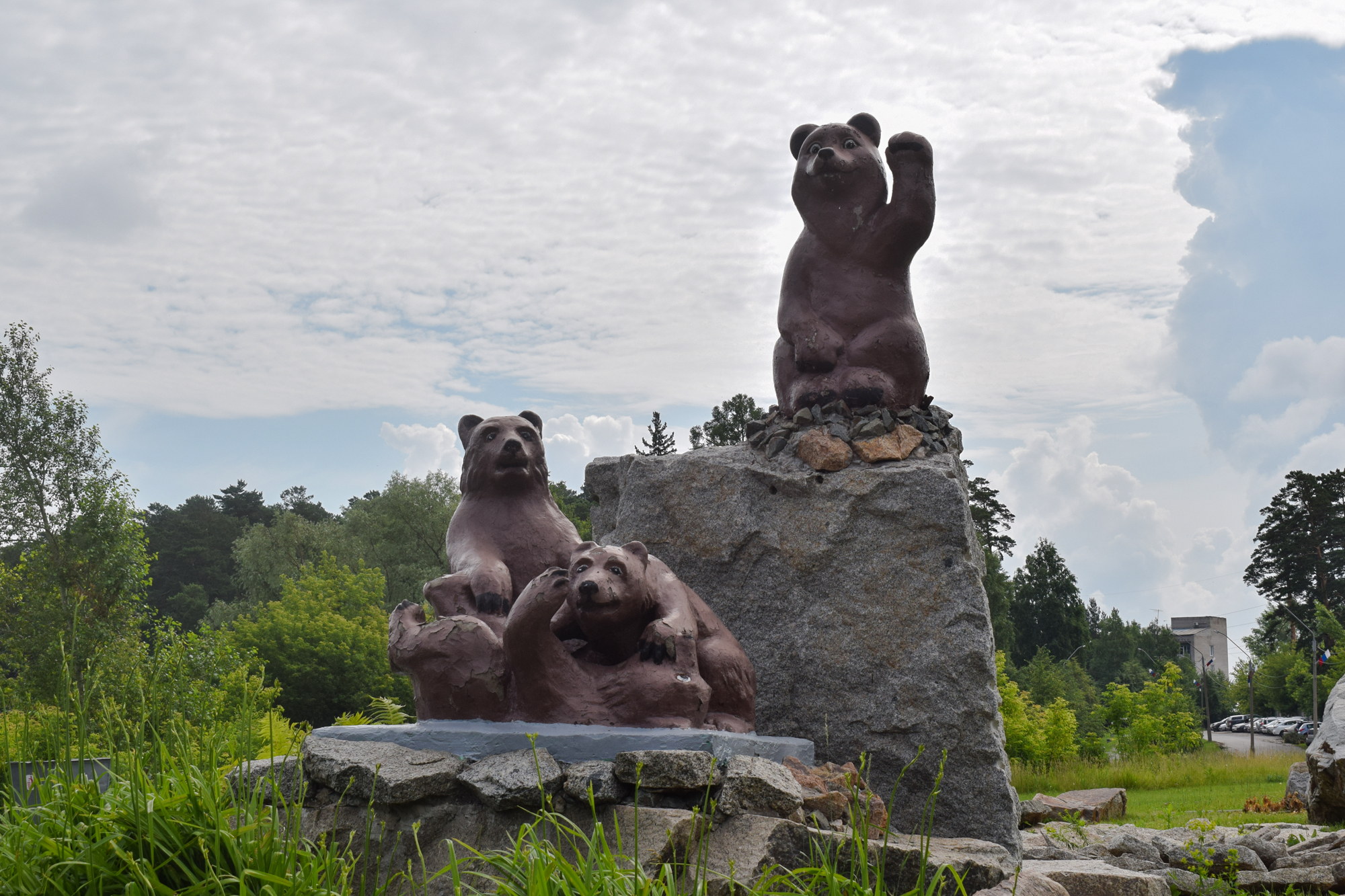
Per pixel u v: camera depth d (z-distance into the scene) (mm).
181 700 4332
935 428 6238
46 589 11328
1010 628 38438
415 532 40688
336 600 32906
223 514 56094
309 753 4289
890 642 5832
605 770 4133
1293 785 12438
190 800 3473
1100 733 24703
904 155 6266
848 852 3965
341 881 3625
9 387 13953
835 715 5883
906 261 6398
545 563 5562
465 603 5250
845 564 6008
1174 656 66875
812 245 6496
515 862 3369
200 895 3256
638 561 5094
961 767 5613
